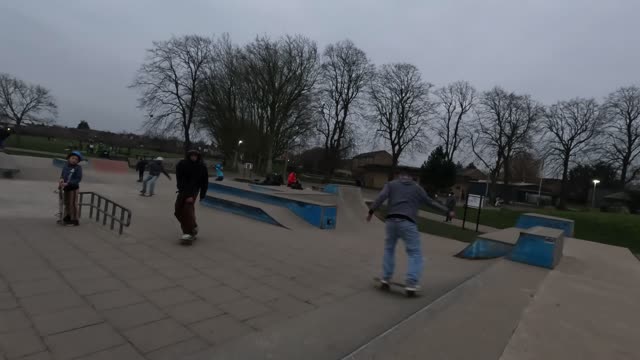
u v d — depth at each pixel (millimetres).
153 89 34906
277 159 41000
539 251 6270
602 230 17703
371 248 7949
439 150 38438
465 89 43688
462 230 16391
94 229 6656
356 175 62656
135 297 3729
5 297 3418
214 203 11656
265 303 3891
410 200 4332
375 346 2732
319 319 3492
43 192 11242
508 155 41000
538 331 3236
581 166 44469
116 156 38125
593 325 3504
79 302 3469
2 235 5609
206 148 56781
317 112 35188
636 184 37375
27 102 56844
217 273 4812
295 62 33031
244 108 36594
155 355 2652
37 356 2502
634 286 5371
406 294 4344
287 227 9492
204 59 35969
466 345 2848
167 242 6270
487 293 4328
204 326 3201
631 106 34594
